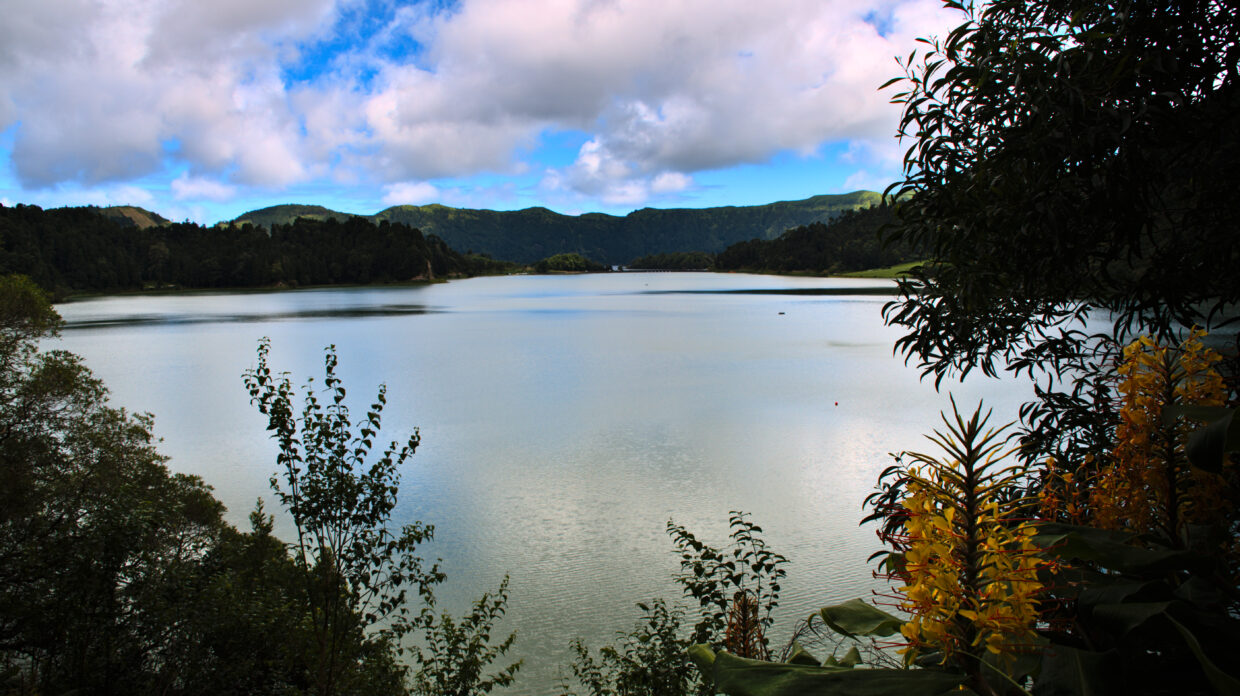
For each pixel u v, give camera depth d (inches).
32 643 353.4
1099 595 63.2
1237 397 79.0
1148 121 83.7
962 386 1469.0
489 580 621.3
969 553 54.8
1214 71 87.4
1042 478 100.0
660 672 284.8
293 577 295.4
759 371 1929.1
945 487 56.6
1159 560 61.7
